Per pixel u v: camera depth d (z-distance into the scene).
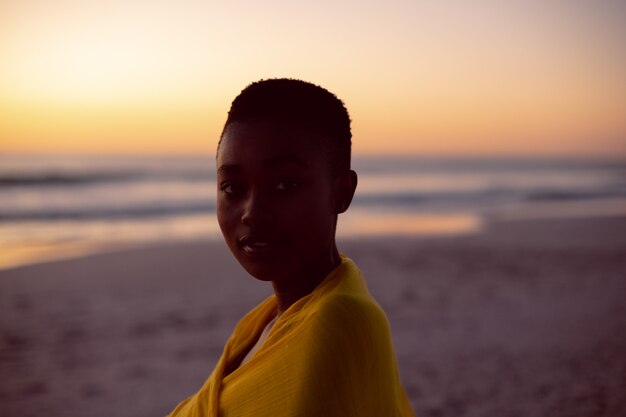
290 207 0.90
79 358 6.61
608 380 5.65
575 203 33.38
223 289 10.09
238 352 1.16
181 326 7.83
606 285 10.38
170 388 5.75
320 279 0.99
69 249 15.58
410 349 6.72
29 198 30.56
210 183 42.81
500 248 15.31
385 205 30.88
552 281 10.75
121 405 5.36
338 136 0.97
